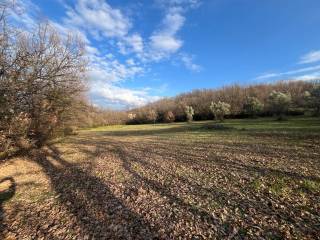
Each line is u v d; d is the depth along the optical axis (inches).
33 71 351.3
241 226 153.3
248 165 308.8
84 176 305.4
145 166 342.3
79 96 553.0
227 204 188.9
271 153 378.3
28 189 258.8
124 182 266.7
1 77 299.0
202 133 827.4
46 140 568.1
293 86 2185.0
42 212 196.2
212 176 269.9
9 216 191.0
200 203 194.4
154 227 160.1
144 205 197.6
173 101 2741.1
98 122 1807.3
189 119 1911.9
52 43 393.1
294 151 381.4
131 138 839.1
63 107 514.3
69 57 415.5
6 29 294.8
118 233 155.4
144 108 2765.7
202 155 400.2
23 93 344.5
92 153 509.0
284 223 152.9
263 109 1642.5
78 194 234.8
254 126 910.4
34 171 347.9
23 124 388.5
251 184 231.6
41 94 387.2
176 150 475.5
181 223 163.0
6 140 372.2
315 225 148.1
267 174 262.1
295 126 772.0
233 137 632.4
